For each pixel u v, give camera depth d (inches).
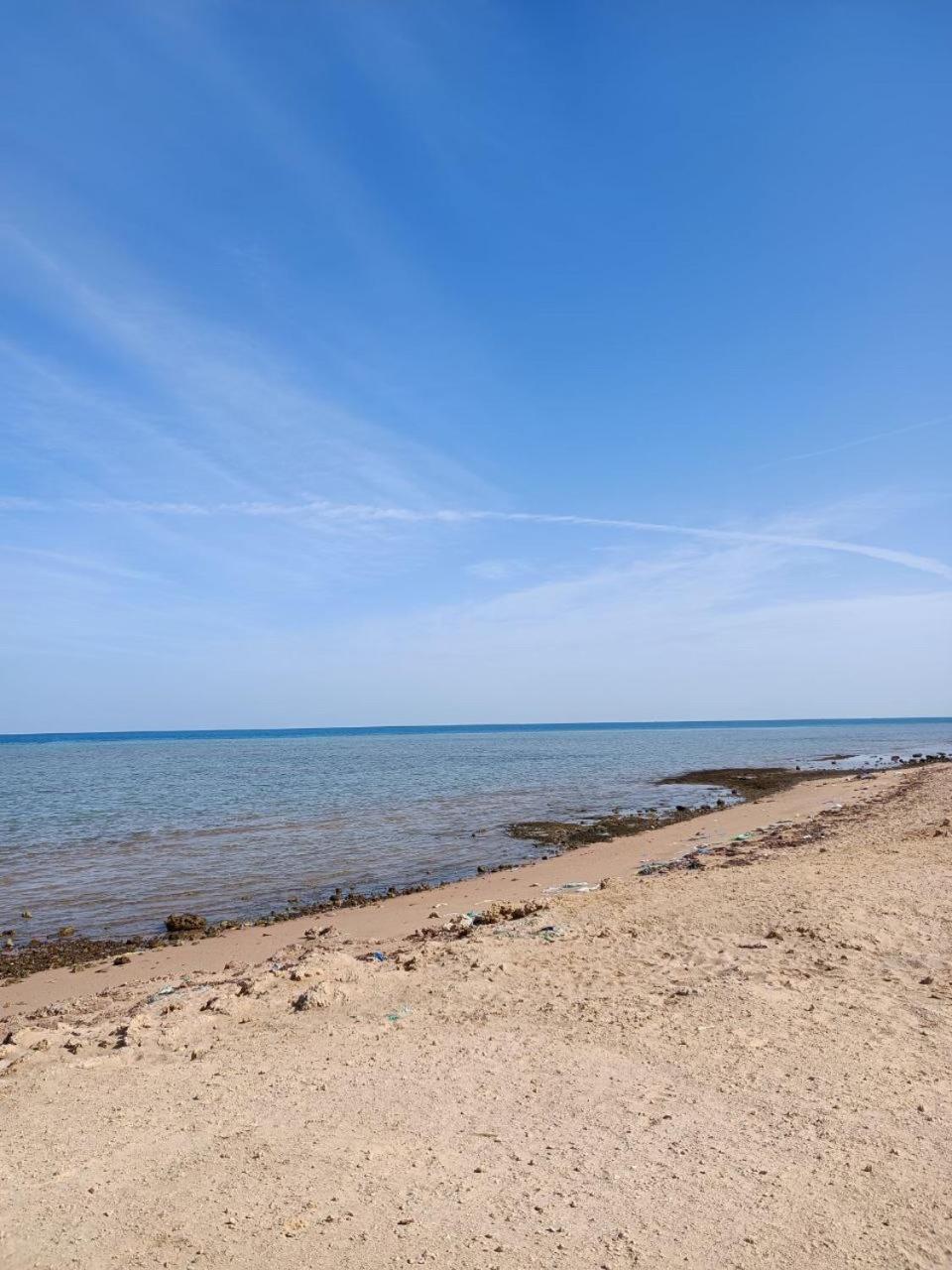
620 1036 250.2
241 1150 185.3
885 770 1578.5
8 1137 198.8
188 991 360.2
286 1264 141.1
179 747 4655.5
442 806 1220.5
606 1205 156.9
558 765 2240.4
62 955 482.0
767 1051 233.1
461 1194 162.6
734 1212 153.0
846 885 439.5
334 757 2970.0
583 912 436.1
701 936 362.9
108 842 896.9
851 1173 165.9
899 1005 268.1
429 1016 281.1
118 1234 152.3
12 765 2564.0
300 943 470.6
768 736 4835.1
